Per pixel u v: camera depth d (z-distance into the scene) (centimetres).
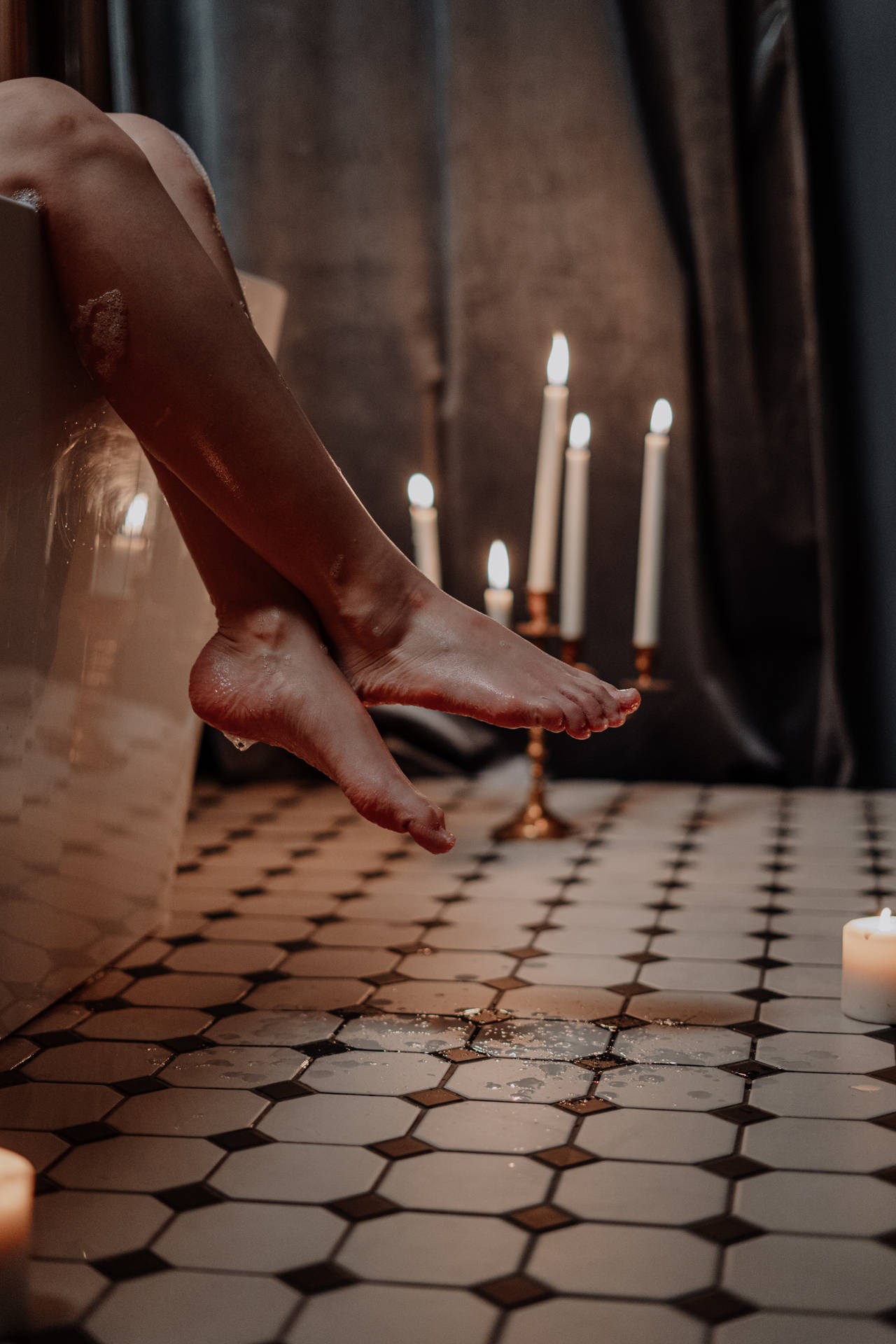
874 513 264
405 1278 136
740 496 268
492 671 167
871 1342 130
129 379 160
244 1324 132
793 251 262
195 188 171
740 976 182
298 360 276
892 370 260
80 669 171
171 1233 140
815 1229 140
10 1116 155
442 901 208
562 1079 161
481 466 276
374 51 271
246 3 269
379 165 273
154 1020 173
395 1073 162
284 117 271
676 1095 158
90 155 158
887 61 256
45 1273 136
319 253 274
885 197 258
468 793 269
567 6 265
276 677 165
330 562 166
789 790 268
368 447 278
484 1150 150
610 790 269
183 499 167
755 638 273
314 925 200
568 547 238
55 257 158
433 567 238
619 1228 140
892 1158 148
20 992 169
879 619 265
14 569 158
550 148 268
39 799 168
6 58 184
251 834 244
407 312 275
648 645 242
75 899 177
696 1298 133
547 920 200
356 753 163
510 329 272
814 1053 165
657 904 206
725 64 259
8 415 154
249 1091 159
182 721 195
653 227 266
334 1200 144
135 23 271
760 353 265
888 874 218
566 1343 130
